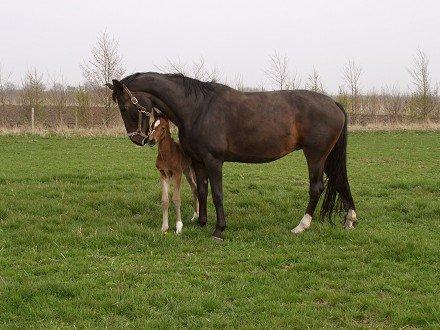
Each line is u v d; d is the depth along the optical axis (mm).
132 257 7062
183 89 7957
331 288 5938
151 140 7996
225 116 7922
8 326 4816
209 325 4918
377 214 9570
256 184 11914
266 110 8000
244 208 9992
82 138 22938
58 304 5336
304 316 5070
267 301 5473
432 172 15000
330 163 8547
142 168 15008
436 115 32375
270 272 6492
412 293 5680
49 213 9195
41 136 23078
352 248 7430
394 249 7102
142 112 8047
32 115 26062
